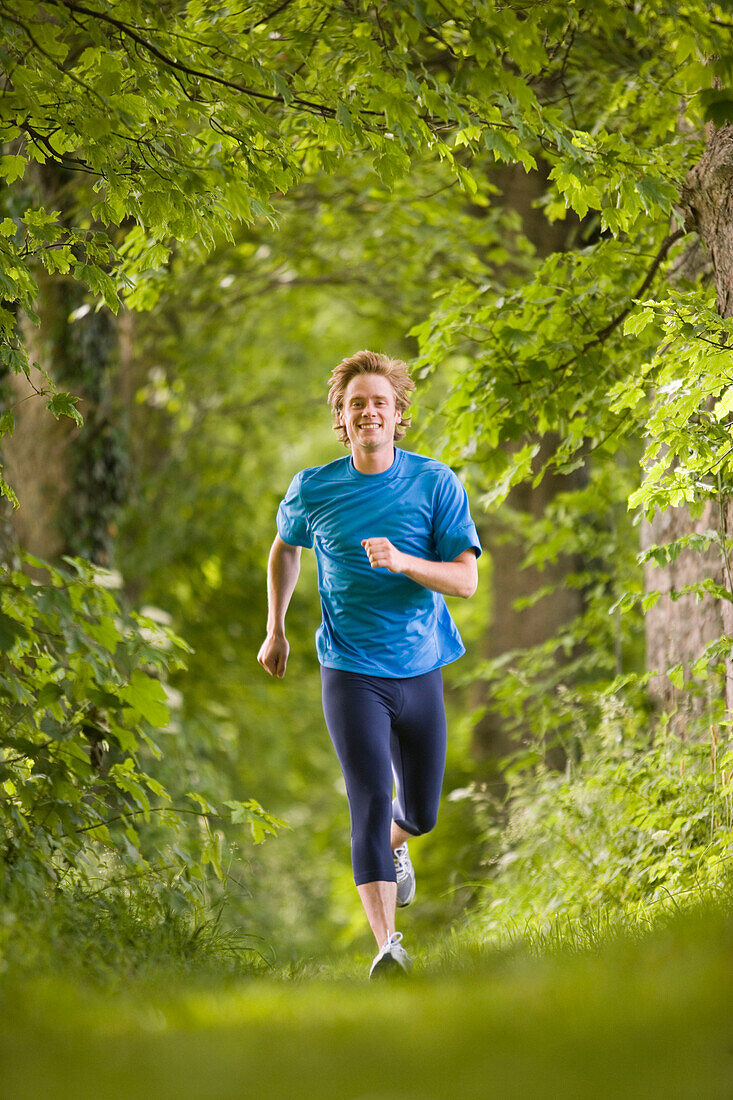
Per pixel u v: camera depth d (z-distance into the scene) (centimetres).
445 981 564
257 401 2691
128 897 721
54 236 852
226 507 2581
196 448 2605
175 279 1538
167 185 805
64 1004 449
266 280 2144
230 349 2459
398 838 816
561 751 1648
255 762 2666
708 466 836
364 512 763
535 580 1902
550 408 1099
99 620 741
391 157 833
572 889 961
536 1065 327
